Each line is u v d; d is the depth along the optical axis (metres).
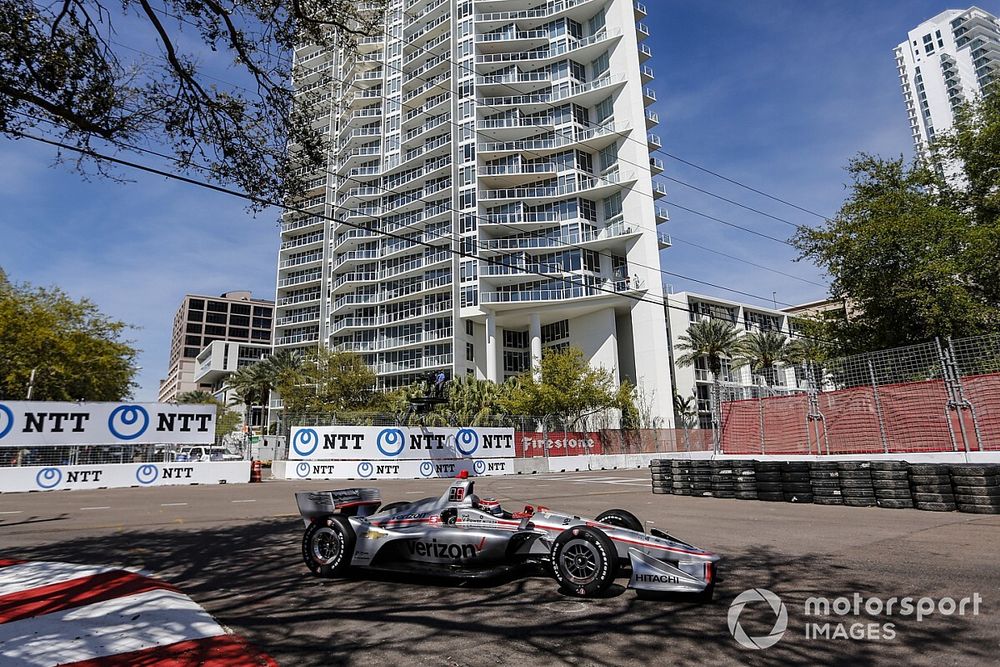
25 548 8.77
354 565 6.82
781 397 19.27
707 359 55.41
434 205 68.75
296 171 9.41
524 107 65.06
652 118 64.00
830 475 13.31
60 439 20.66
